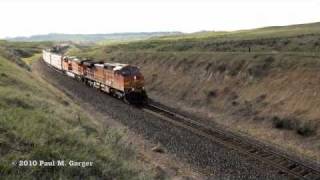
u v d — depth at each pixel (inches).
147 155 854.5
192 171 784.3
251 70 1508.4
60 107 989.8
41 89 1264.8
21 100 812.6
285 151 949.2
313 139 1016.9
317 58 1389.0
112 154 658.8
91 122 966.4
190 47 2578.7
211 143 967.6
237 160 839.7
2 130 567.8
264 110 1262.3
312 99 1161.4
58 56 2967.5
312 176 751.7
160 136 1027.9
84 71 2214.6
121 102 1601.9
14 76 1243.2
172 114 1344.7
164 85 1929.1
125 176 582.2
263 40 2267.5
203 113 1450.5
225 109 1405.0
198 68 1808.6
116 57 2910.9
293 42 2028.8
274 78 1393.9
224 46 2306.8
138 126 1128.8
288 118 1149.7
